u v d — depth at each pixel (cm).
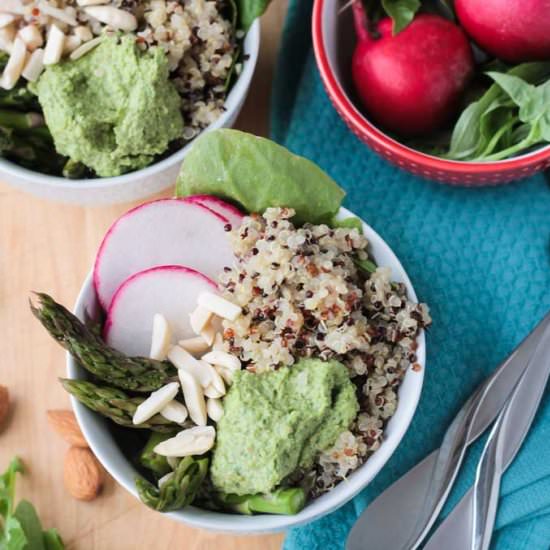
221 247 64
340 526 66
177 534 67
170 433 62
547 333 66
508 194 70
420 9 69
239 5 69
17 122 68
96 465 67
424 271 70
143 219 64
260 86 73
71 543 67
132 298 63
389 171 71
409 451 67
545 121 65
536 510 65
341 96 67
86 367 61
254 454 60
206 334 62
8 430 68
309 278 61
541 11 65
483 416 66
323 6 67
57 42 66
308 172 64
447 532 65
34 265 70
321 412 60
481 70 69
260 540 67
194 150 64
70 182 67
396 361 63
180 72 68
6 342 69
